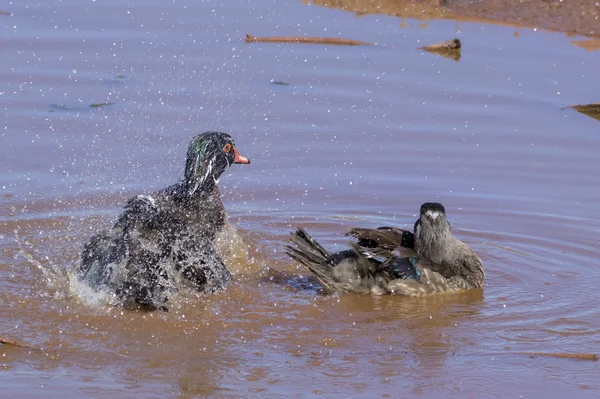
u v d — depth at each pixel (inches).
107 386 377.7
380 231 507.2
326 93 736.3
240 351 412.5
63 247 529.7
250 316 451.8
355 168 634.8
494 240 547.5
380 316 454.0
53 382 379.9
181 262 480.4
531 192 600.4
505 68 779.4
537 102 718.5
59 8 922.1
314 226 569.0
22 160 628.7
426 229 491.2
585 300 469.7
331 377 387.9
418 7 933.8
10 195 588.4
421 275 483.5
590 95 725.3
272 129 680.4
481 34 858.8
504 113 703.7
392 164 639.1
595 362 401.4
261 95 730.8
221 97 721.6
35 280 486.3
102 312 450.3
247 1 951.6
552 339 425.1
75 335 424.2
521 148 656.4
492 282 498.3
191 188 524.4
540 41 840.3
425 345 419.8
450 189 606.9
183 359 403.5
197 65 776.9
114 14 906.1
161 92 731.4
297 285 496.1
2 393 370.3
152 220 491.5
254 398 370.0
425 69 781.9
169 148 650.8
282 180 621.0
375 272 487.8
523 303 468.1
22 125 673.6
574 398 371.2
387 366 398.9
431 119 697.6
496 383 383.6
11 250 522.3
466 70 778.2
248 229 563.2
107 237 493.7
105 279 468.1
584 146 656.4
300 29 869.8
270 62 791.1
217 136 532.1
